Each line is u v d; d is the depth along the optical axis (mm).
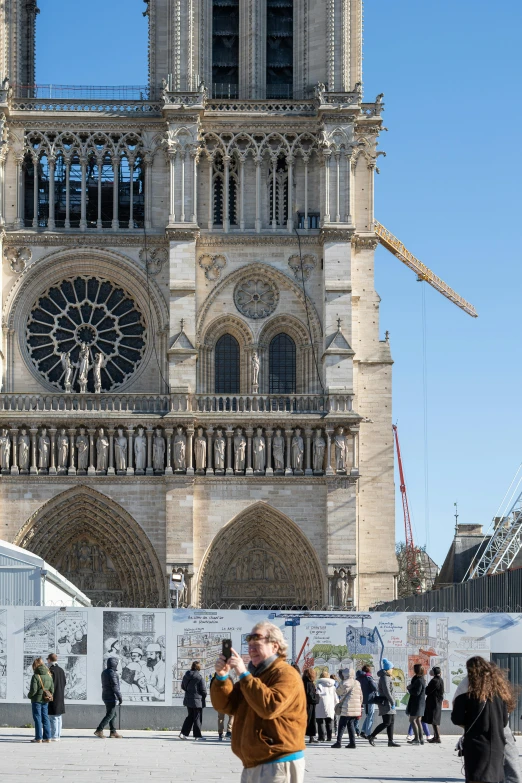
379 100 108812
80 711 61188
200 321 106438
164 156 107250
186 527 100375
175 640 61594
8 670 61438
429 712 57125
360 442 105625
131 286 107000
